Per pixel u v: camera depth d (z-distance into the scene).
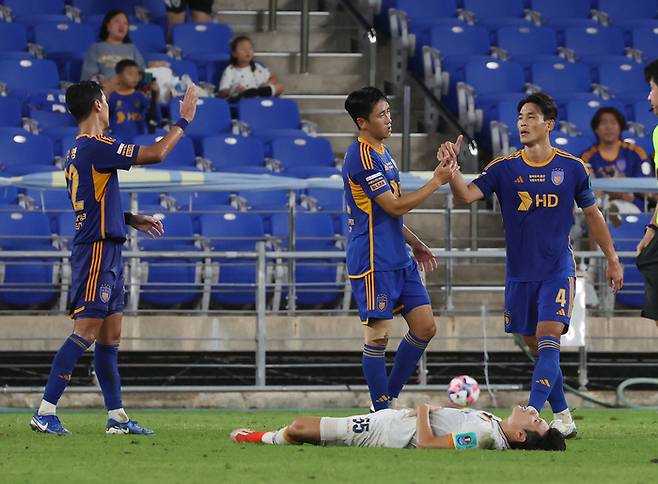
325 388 37.84
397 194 27.23
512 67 56.62
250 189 41.34
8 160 48.56
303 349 42.59
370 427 22.83
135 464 20.77
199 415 34.47
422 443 22.34
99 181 25.75
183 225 44.19
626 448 24.44
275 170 50.81
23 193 45.97
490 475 19.22
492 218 50.62
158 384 42.41
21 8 59.81
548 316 25.56
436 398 37.75
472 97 54.09
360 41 60.94
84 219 25.86
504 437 22.47
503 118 53.00
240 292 43.41
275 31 61.09
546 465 20.58
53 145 49.88
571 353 44.25
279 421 32.19
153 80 52.41
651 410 37.22
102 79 52.97
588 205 26.17
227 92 55.81
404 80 58.00
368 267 26.86
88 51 53.97
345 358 43.41
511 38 59.88
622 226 45.44
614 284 26.61
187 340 41.38
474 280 47.12
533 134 25.66
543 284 25.78
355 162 26.75
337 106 58.28
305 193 48.06
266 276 43.00
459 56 56.72
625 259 44.72
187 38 58.97
